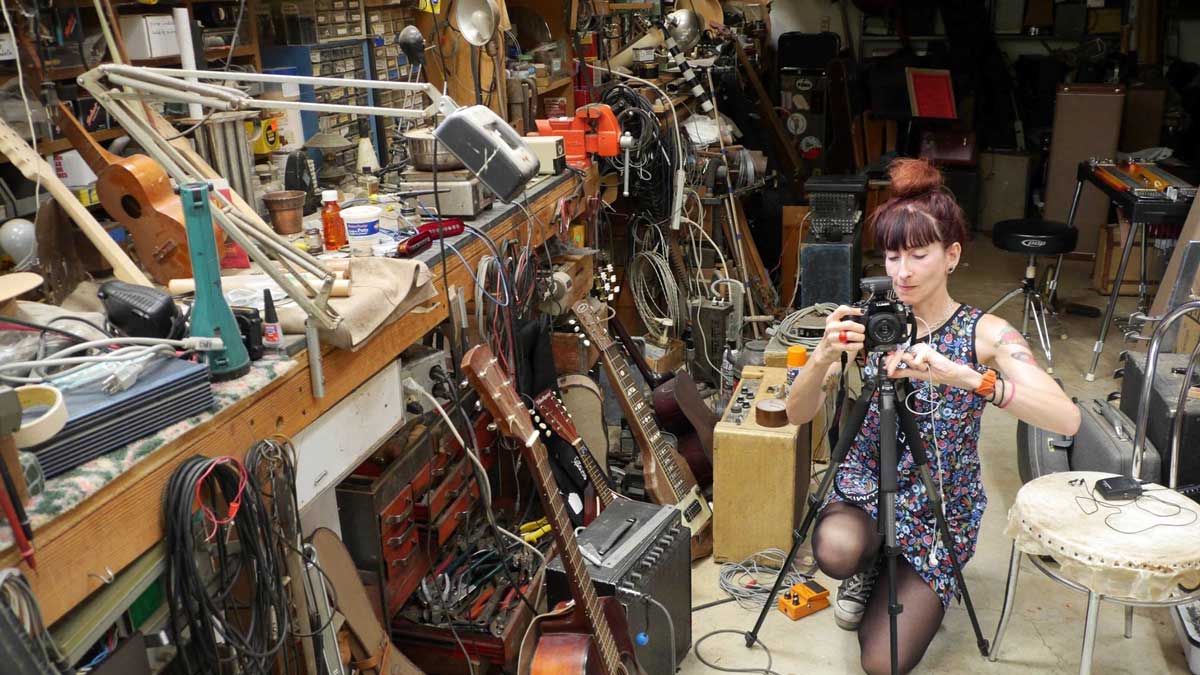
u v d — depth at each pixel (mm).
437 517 2619
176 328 1646
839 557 2385
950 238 2318
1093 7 7414
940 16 7824
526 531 2861
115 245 1894
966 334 2393
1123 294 5496
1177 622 2545
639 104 3955
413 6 3293
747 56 6562
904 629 2383
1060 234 4598
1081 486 2406
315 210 2705
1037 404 2209
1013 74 7488
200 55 2443
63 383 1426
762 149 5855
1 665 1097
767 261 5512
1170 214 4227
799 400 2453
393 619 2475
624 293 4668
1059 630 2693
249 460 1611
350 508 2285
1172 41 7449
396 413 2234
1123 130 6699
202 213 1567
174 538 1431
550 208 3215
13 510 1172
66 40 2156
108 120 2260
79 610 1350
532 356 2922
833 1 8172
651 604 2357
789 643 2668
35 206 2094
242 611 1775
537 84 3807
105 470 1336
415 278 2057
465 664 2451
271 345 1755
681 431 3367
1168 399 2756
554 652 2064
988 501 3408
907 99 6973
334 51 2947
